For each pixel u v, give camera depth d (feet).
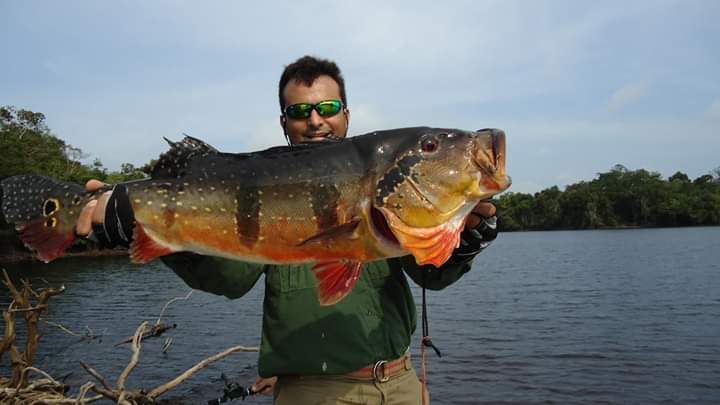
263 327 3.51
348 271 2.83
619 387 11.42
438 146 2.81
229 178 2.96
